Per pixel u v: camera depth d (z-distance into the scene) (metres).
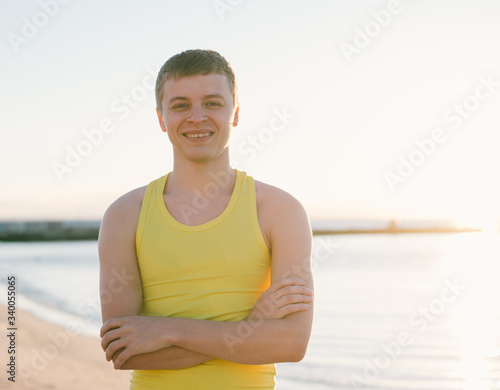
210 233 2.60
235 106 2.77
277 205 2.68
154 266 2.62
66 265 49.81
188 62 2.62
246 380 2.53
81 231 114.62
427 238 116.31
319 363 12.09
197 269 2.58
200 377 2.48
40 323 14.33
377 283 32.72
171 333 2.45
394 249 75.12
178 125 2.62
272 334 2.48
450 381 10.89
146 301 2.66
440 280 34.84
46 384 8.17
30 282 31.73
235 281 2.58
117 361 2.50
